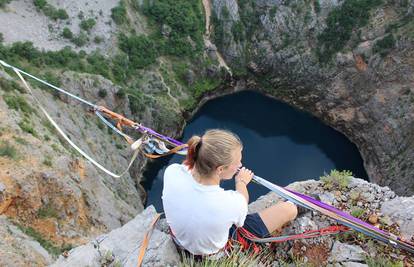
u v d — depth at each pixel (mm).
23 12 68000
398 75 70625
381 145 70812
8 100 35469
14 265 18312
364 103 73938
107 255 7027
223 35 81438
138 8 78125
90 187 35812
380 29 72812
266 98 82125
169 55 78062
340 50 76250
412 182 63188
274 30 81188
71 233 28312
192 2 79812
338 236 7898
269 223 7238
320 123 77312
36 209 26938
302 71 79625
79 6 71750
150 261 6684
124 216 38312
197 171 5945
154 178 62312
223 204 5992
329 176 9273
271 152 69938
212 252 6309
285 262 7648
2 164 26906
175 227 6168
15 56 59594
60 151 33844
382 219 8312
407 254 7570
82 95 60500
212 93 80812
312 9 78250
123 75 70500
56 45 67375
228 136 5754
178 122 73500
